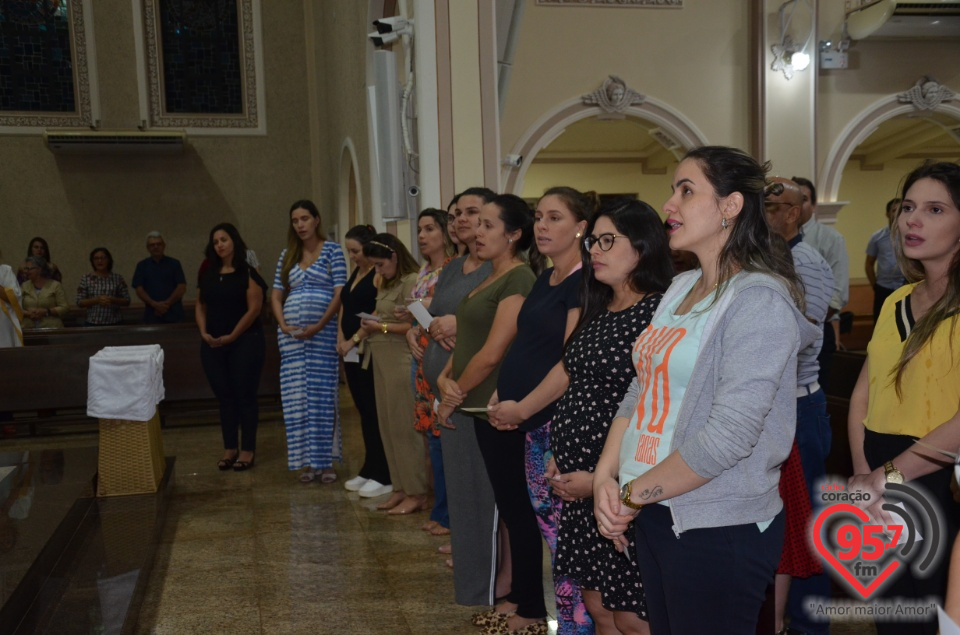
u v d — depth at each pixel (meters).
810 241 4.60
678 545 1.53
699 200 1.53
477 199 3.01
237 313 5.21
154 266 8.96
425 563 3.53
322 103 10.42
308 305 4.76
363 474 4.76
